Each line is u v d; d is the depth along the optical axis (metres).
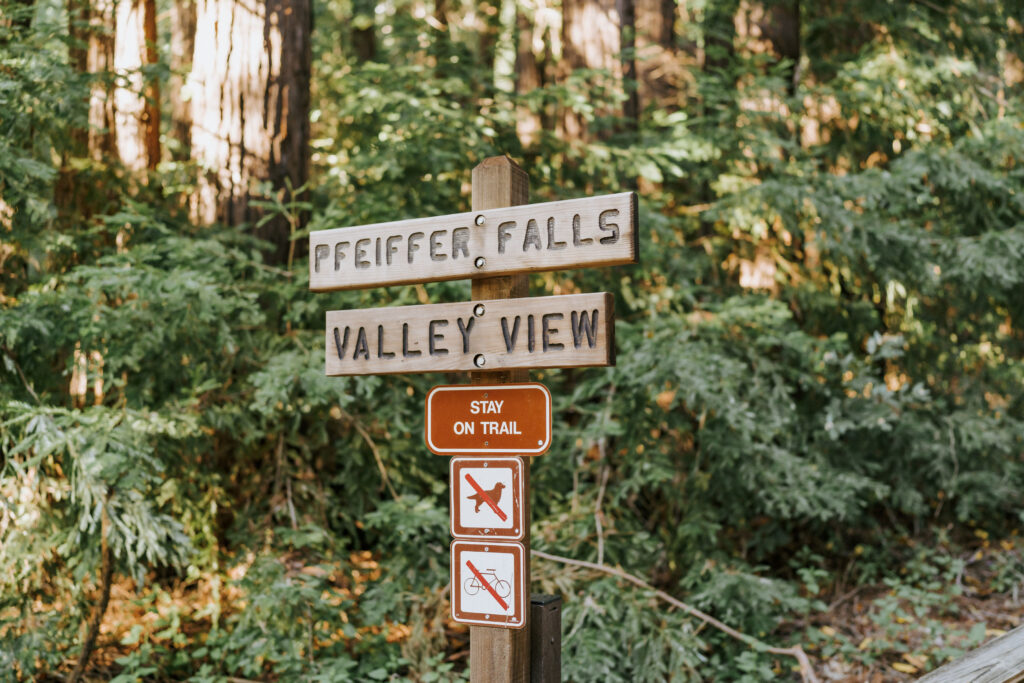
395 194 5.52
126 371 4.59
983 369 7.05
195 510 4.57
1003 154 6.03
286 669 4.16
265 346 4.91
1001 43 7.59
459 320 2.54
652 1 8.90
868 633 5.27
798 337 5.45
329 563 4.61
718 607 4.78
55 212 4.48
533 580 4.68
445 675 4.28
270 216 5.17
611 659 4.18
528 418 2.47
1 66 4.23
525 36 9.85
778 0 7.10
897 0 7.04
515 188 2.56
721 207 6.01
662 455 5.22
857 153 7.18
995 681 2.59
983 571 6.09
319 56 8.88
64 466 3.86
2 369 4.23
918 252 5.90
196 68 5.80
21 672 3.91
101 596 4.06
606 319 2.33
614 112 7.38
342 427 5.31
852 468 6.01
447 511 5.20
